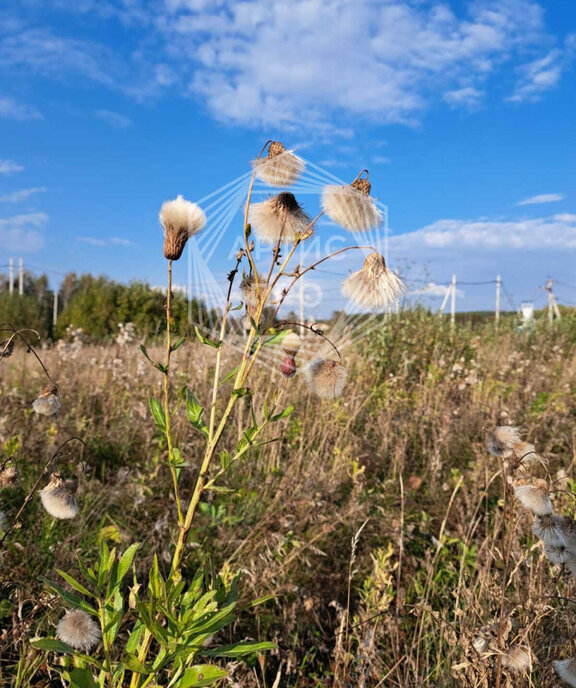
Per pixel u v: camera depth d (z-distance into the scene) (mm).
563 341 11914
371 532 3459
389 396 5910
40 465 3686
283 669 2361
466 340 9453
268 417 1450
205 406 4777
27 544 2736
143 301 19719
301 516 3418
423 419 5258
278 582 2773
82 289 23016
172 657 1358
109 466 4309
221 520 3369
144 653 1462
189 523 1470
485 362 8547
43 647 1310
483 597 2295
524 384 6941
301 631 2596
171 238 1410
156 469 3928
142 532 3268
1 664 2029
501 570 2453
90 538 3043
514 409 5285
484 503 3748
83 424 4551
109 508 3555
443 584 2838
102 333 19047
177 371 5719
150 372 5910
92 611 1442
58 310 35312
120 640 2227
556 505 2602
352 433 4969
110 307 19641
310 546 2908
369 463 4637
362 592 2756
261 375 5090
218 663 2039
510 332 13133
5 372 6039
